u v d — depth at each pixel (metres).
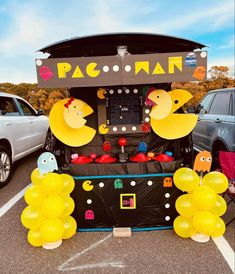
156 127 2.94
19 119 5.03
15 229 2.97
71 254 2.47
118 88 2.89
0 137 4.24
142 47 2.91
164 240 2.66
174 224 2.68
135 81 2.37
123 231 2.75
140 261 2.35
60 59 2.34
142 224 2.83
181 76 2.37
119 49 2.67
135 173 2.77
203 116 5.31
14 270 2.27
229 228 2.90
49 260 2.39
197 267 2.26
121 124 2.94
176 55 2.35
